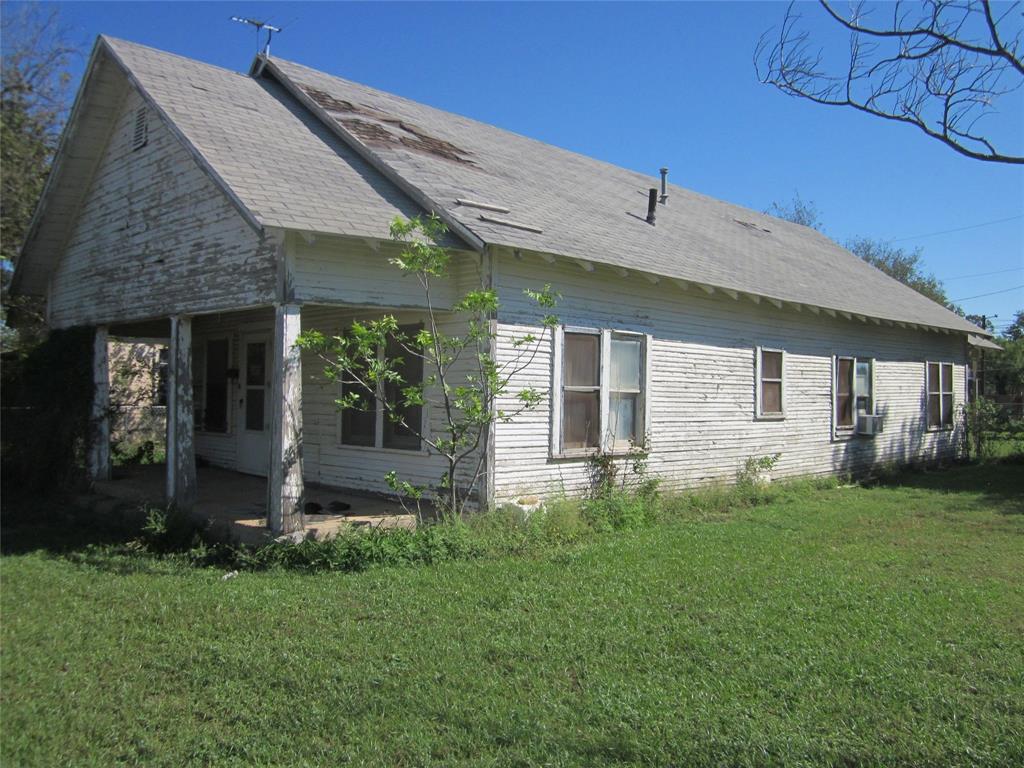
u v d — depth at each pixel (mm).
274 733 4211
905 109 4918
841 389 16500
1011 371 38688
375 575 7188
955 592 6699
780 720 4211
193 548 8211
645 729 4113
